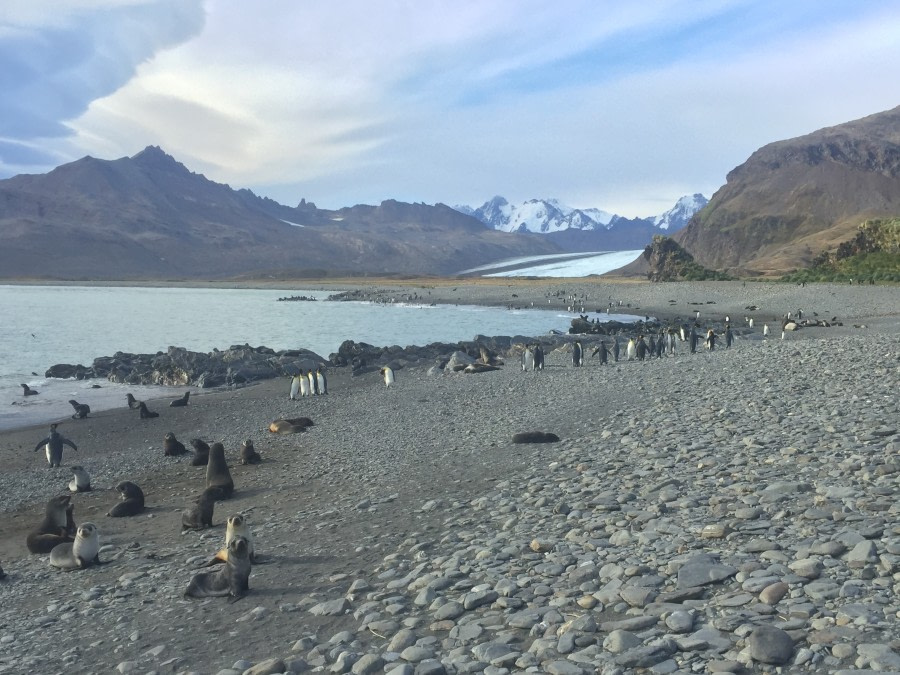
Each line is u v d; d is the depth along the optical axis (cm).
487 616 709
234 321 9456
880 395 1562
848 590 615
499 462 1510
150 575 1041
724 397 1838
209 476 1591
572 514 1016
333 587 887
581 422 1855
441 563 899
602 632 630
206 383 4084
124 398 3709
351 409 2778
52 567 1166
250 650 730
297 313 11012
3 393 3941
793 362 2372
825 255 12488
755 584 660
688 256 15025
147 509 1564
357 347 5025
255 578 949
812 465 1062
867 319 6444
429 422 2245
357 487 1480
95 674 726
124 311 11944
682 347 4803
